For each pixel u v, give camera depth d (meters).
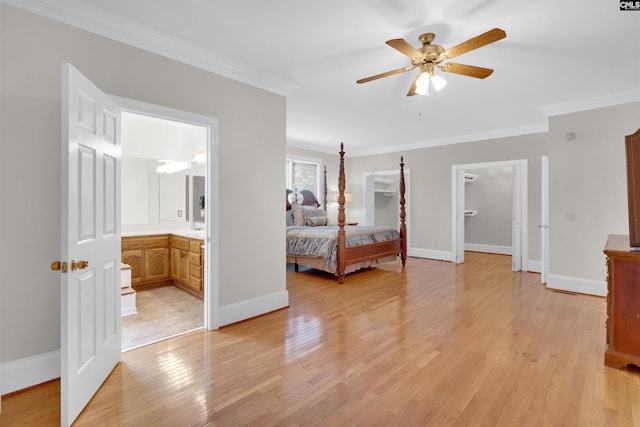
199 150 5.10
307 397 1.86
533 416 1.68
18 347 1.92
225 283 2.97
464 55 2.75
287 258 5.35
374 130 5.60
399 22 2.26
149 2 2.03
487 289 4.26
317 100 3.95
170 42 2.48
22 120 1.92
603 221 3.89
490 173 7.74
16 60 1.89
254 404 1.79
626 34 2.40
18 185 1.91
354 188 7.87
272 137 3.36
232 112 2.98
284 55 2.77
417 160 6.76
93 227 1.84
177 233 4.43
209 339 2.67
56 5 1.98
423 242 6.73
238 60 2.87
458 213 6.21
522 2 2.02
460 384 1.99
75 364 1.62
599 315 3.25
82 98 1.71
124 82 2.31
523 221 5.41
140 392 1.90
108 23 2.19
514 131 5.46
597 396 1.86
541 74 3.15
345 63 2.93
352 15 2.18
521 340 2.64
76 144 1.63
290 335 2.76
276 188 3.42
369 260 5.18
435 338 2.69
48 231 2.01
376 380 2.04
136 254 4.27
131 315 3.31
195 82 2.71
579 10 2.10
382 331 2.84
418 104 4.10
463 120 4.91
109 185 2.07
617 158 3.78
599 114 3.88
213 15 2.18
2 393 1.86
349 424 1.63
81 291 1.69
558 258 4.20
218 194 2.88
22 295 1.93
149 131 4.77
